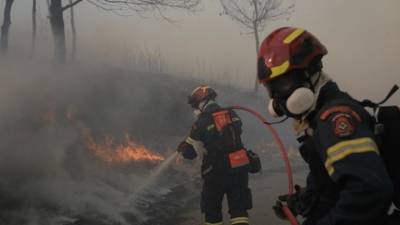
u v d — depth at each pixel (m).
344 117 1.85
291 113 2.04
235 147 4.68
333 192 2.00
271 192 7.26
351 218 1.78
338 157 1.82
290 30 2.09
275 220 5.73
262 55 2.10
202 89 4.80
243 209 4.66
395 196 1.90
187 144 4.71
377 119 1.97
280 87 2.06
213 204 4.68
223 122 4.66
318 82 2.04
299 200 2.22
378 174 1.75
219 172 4.62
